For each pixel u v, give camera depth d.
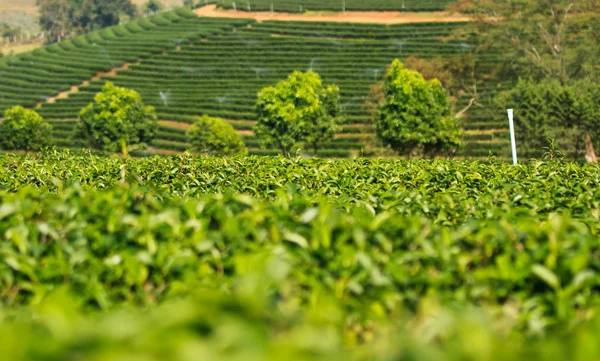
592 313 3.46
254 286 2.70
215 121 50.12
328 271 3.95
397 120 46.19
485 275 3.89
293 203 5.24
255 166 13.34
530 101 45.47
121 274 4.23
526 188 9.51
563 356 2.44
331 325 2.81
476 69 57.09
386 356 2.30
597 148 46.72
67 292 3.88
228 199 5.38
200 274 4.11
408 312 3.69
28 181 12.05
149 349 2.20
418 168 12.51
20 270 4.23
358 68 78.38
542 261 3.95
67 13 149.12
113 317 2.38
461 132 47.69
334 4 104.19
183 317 2.38
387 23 94.31
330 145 56.22
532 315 3.56
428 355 2.25
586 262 3.66
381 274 3.90
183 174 12.66
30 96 79.31
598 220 5.91
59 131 65.88
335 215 4.46
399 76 46.53
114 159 15.90
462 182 10.27
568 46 56.12
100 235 4.64
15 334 2.22
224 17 104.25
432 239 4.55
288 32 94.00
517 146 47.25
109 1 147.62
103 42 96.88
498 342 2.42
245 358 2.12
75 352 2.21
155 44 92.50
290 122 49.12
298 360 2.14
